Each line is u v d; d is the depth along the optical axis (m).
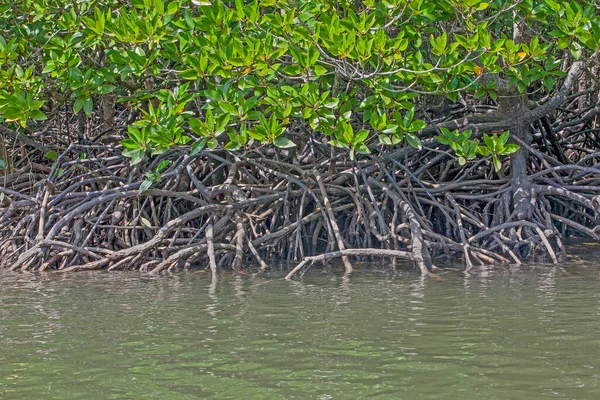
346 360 15.87
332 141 29.41
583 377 14.30
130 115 40.16
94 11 31.38
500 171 39.12
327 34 27.52
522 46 28.02
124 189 35.97
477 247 33.69
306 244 36.50
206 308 22.47
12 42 30.53
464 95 41.22
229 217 35.06
